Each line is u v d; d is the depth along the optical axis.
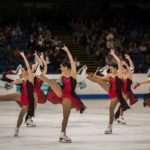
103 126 15.98
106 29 38.38
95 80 14.58
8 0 39.06
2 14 39.00
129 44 36.06
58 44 34.12
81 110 12.54
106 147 11.82
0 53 32.22
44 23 38.34
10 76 26.53
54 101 14.62
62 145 12.07
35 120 17.59
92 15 40.59
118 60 14.48
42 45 33.34
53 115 19.42
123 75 16.45
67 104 12.34
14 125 16.06
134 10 41.12
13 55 31.95
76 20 39.03
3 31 34.56
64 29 38.28
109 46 34.88
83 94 28.08
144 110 21.80
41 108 22.70
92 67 33.84
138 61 34.22
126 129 15.23
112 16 40.19
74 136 13.70
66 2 40.66
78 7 41.00
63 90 12.42
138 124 16.56
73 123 16.78
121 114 16.56
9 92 26.81
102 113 20.31
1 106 23.72
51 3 40.28
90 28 38.12
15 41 34.09
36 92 15.88
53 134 14.00
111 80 14.16
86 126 15.95
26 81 13.20
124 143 12.48
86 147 11.80
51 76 27.14
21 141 12.66
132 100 16.61
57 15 38.72
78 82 27.97
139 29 39.03
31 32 35.62
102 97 28.41
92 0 41.22
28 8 39.66
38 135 13.78
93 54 35.03
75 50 35.56
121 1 42.34
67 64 12.45
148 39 37.38
